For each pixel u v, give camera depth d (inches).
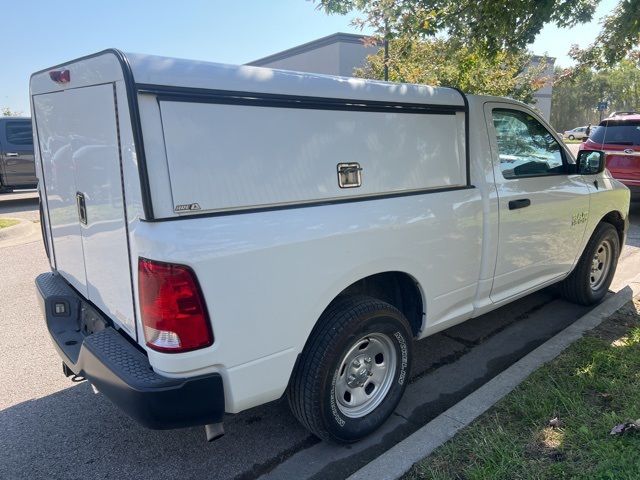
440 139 126.6
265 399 99.0
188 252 83.2
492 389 129.2
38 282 139.5
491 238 140.0
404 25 191.6
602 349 147.0
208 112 86.7
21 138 527.2
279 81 95.4
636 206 420.2
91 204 104.3
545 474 97.5
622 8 188.5
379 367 121.1
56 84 113.3
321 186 102.3
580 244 179.6
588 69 240.5
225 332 89.2
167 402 86.8
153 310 84.6
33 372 154.3
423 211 120.2
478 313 147.2
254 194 92.6
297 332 99.7
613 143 374.3
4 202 556.7
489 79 300.5
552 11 174.9
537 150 160.4
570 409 118.3
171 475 109.5
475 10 177.6
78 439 121.9
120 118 84.8
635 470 95.2
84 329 122.9
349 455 114.6
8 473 110.0
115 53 83.1
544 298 208.2
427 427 114.9
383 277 128.1
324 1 195.2
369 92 110.3
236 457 114.9
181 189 84.7
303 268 97.8
